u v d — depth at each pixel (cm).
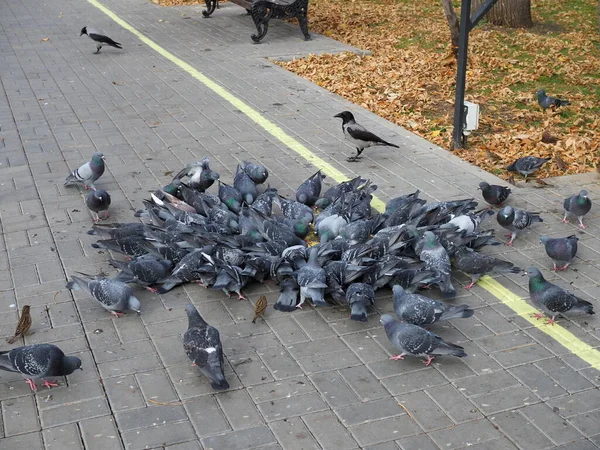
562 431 318
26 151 568
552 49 853
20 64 820
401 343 349
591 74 767
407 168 537
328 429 321
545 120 625
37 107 663
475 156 557
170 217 443
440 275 393
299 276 388
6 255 433
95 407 332
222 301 396
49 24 1048
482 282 410
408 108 656
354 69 776
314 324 380
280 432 320
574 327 375
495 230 458
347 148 571
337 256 413
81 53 868
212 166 541
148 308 391
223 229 435
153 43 915
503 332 373
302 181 518
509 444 313
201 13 1102
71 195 499
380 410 330
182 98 685
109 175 527
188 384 344
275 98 683
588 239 446
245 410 331
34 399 337
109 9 1161
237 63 807
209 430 321
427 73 754
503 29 945
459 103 557
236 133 599
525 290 403
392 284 397
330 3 1159
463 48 544
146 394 339
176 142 583
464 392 338
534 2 1116
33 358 334
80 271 418
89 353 361
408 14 1065
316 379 346
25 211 479
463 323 380
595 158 550
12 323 380
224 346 366
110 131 605
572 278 411
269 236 427
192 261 404
